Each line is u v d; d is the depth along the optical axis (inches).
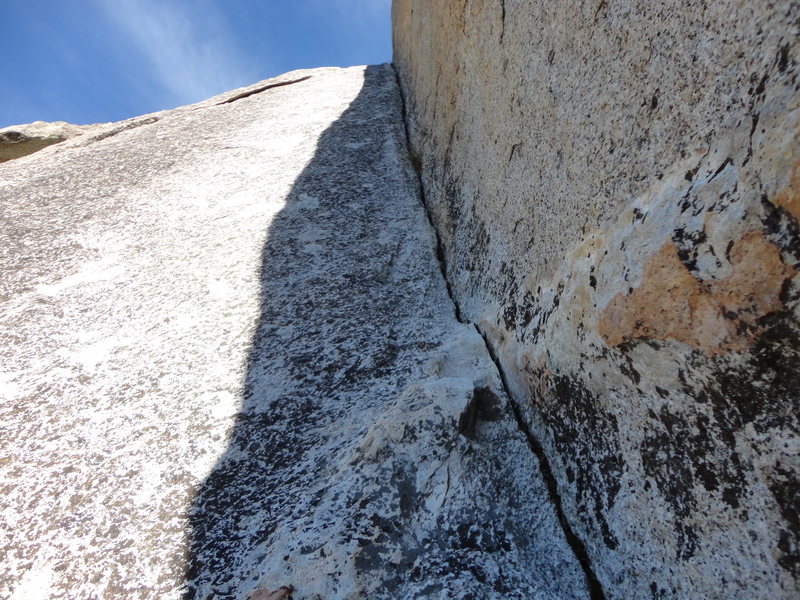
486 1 59.4
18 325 58.5
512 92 51.9
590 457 35.9
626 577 31.5
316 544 33.2
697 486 28.2
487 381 45.9
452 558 32.6
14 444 45.0
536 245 44.9
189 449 43.6
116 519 38.8
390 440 38.3
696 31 27.9
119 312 60.0
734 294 25.0
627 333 31.0
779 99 23.0
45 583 35.5
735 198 24.9
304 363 51.1
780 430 24.3
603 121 36.0
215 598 32.9
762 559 24.9
